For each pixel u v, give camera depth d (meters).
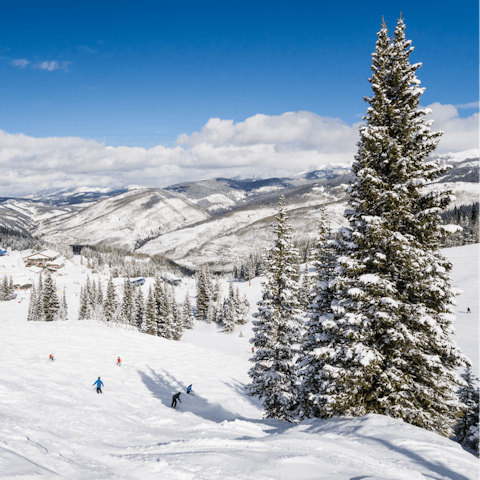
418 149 13.48
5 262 171.88
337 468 7.05
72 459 8.20
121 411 20.59
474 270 82.88
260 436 11.93
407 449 9.12
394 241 12.49
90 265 187.50
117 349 40.84
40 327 44.81
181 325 76.25
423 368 12.62
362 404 12.85
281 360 23.47
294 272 23.94
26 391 18.78
